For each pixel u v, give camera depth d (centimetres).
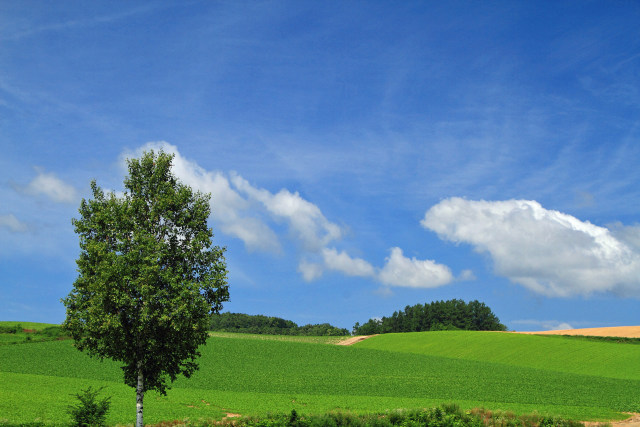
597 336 11012
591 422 4019
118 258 2770
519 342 11194
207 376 6750
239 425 3462
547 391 5875
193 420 3712
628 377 7731
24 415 3506
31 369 6525
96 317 2706
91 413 2800
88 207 3017
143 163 3156
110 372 6562
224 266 3005
